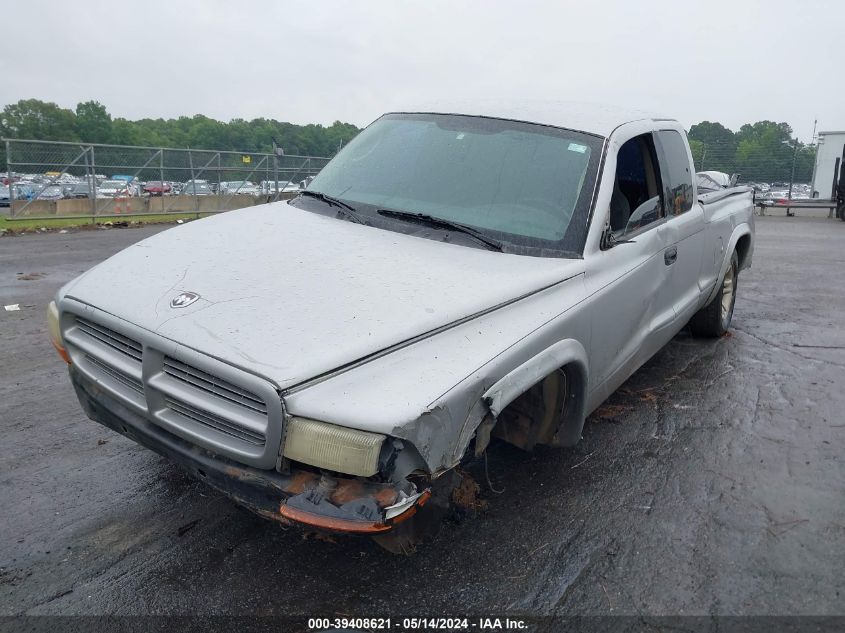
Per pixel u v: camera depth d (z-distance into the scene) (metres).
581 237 3.58
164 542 3.17
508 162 3.91
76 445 4.10
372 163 4.29
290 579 2.94
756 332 6.91
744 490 3.78
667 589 2.95
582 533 3.33
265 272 3.05
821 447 4.32
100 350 3.00
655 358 5.99
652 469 3.98
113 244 13.03
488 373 2.69
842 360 6.02
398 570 3.01
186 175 19.72
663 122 4.86
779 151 28.20
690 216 4.94
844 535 3.37
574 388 3.46
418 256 3.31
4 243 12.75
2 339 6.19
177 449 2.74
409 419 2.37
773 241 15.39
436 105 4.63
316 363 2.45
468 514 3.44
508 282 3.15
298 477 2.48
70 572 2.93
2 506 3.41
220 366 2.48
